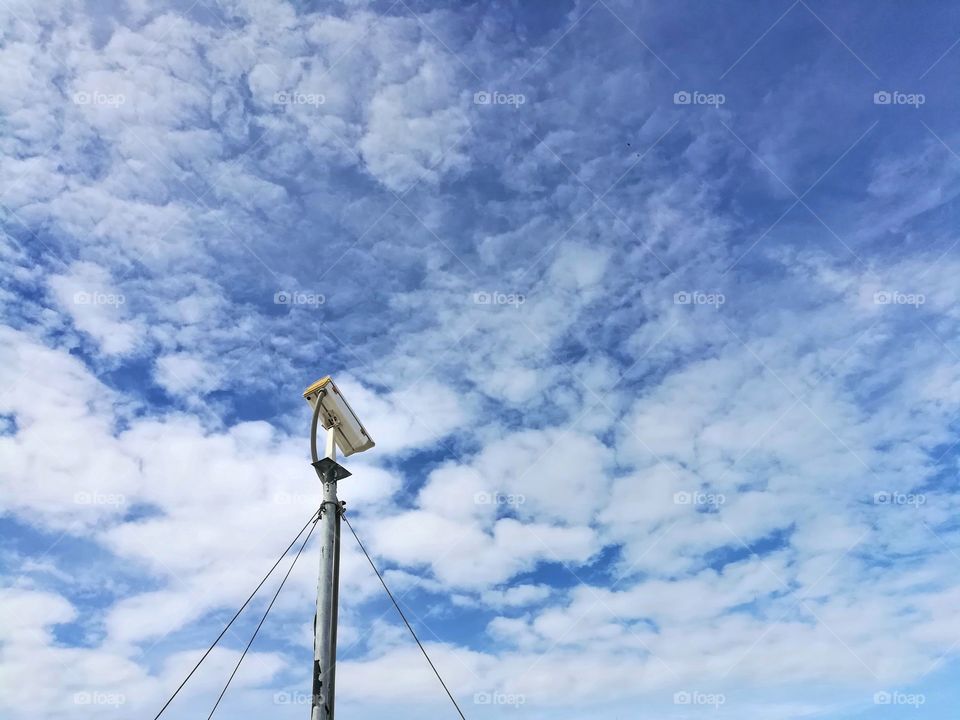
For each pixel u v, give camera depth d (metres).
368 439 11.55
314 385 11.54
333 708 9.18
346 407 11.57
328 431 11.34
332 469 10.92
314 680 9.15
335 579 10.12
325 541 10.17
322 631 9.46
